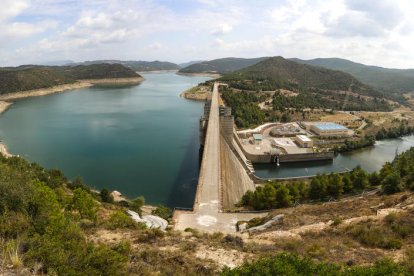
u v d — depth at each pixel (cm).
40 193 2455
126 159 10600
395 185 4816
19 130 14638
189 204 7544
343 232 2705
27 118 17700
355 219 3034
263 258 1738
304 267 1602
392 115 19575
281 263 1577
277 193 6050
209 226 4378
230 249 2297
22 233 1755
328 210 3856
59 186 6178
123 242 2067
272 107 19400
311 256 2145
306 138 13312
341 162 12100
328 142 14012
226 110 12975
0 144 12119
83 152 11300
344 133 14825
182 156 10975
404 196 3606
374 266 1692
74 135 13712
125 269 1666
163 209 6078
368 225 2691
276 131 14775
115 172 9444
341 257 2111
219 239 2580
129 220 3002
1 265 1340
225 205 5575
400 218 2683
